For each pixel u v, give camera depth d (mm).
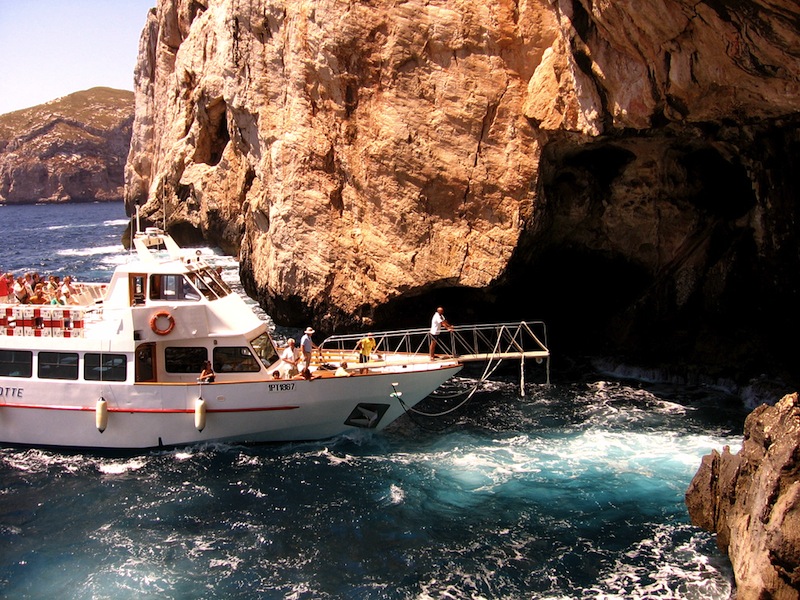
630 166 27578
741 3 17734
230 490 19172
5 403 21266
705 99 21594
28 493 19062
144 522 17656
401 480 19625
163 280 21406
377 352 24188
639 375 27469
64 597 14898
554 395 25641
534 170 27172
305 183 30797
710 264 27344
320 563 16000
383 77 28781
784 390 23672
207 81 50656
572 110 25422
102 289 24688
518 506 18203
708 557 15820
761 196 25203
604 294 31297
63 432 21375
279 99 32812
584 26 22766
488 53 27234
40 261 64250
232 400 21109
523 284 30391
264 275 34125
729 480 15742
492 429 22875
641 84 22172
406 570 15695
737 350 25938
